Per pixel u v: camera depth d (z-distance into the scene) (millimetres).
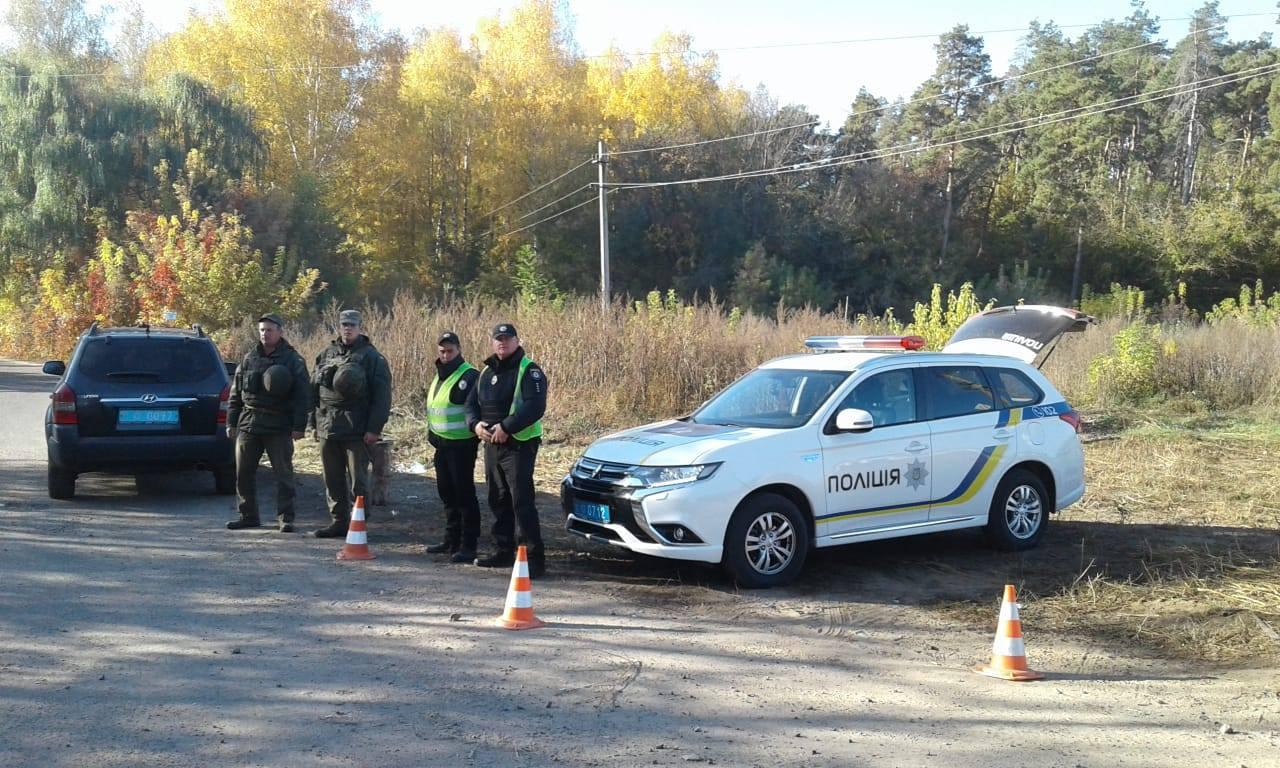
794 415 8562
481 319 19359
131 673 5719
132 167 40469
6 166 39781
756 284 49594
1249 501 11500
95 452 10227
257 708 5242
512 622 6781
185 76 42094
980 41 71188
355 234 53875
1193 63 68188
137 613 6852
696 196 52906
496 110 55562
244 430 9445
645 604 7512
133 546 8766
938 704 5602
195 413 10570
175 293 32344
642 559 8914
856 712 5438
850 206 56250
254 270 33000
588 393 17484
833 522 8289
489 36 60750
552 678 5828
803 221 54375
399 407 17672
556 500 11484
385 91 52938
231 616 6855
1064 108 66312
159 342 10773
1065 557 9117
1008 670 6066
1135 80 73625
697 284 50875
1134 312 39344
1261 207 58938
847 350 9602
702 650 6445
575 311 19156
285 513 9531
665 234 52281
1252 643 6816
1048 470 9484
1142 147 72938
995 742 5066
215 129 42375
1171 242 59719
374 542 9250
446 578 8055
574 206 52250
